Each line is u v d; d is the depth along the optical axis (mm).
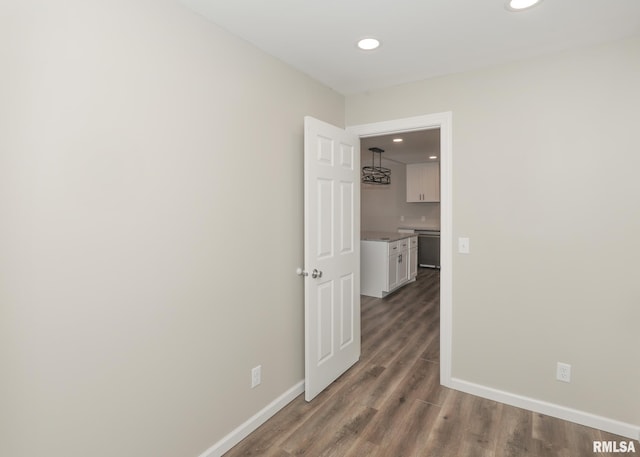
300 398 2521
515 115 2334
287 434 2115
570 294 2205
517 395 2395
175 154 1666
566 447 1983
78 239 1320
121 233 1457
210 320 1872
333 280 2688
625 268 2045
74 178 1301
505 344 2428
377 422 2223
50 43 1226
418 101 2684
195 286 1785
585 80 2121
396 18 1818
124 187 1461
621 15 1780
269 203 2254
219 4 1686
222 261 1931
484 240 2471
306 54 2234
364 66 2412
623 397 2076
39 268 1221
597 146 2096
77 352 1334
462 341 2586
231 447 2002
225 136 1929
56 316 1271
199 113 1779
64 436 1309
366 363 3066
